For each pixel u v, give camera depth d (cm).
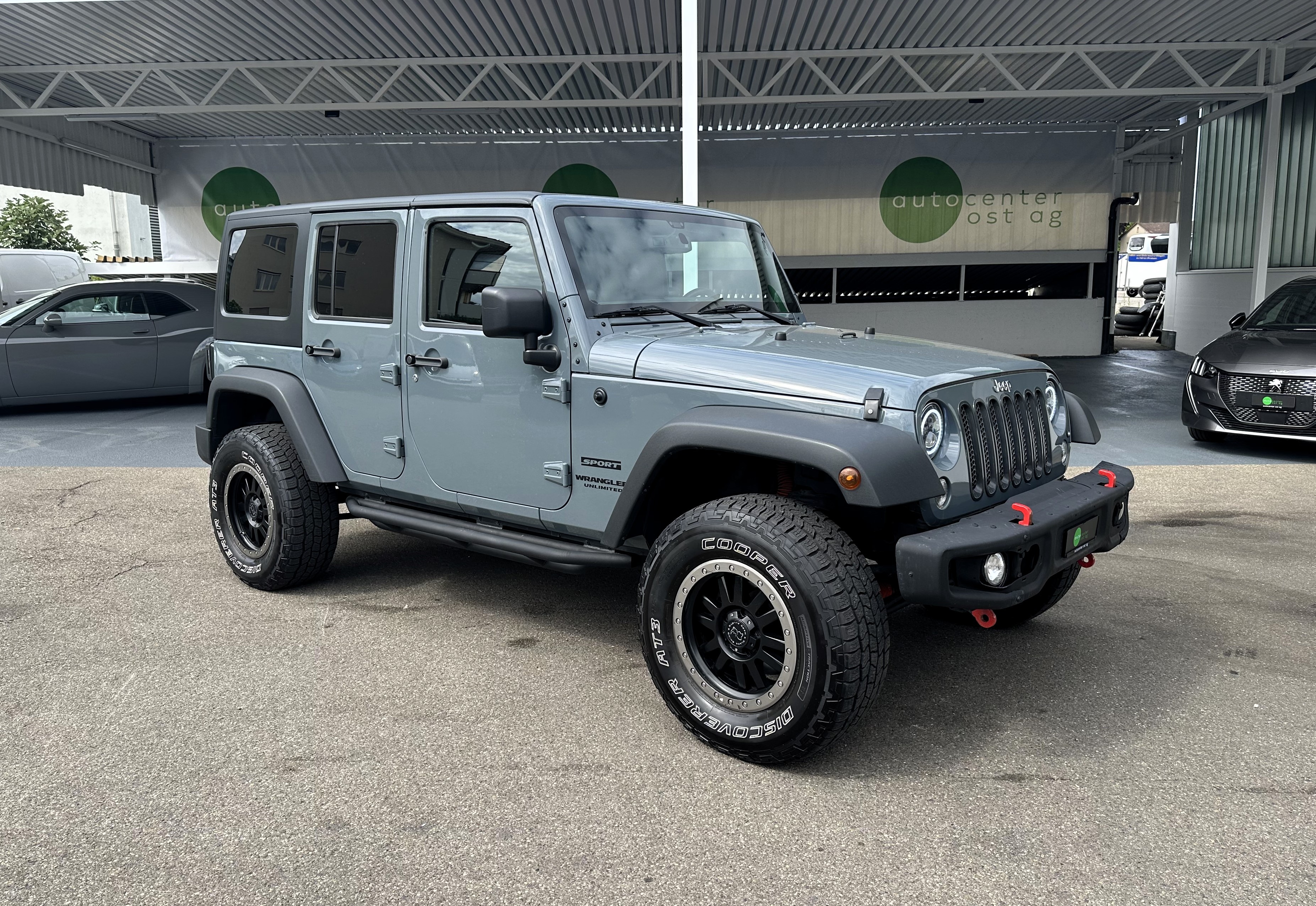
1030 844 238
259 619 406
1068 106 1596
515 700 326
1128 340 2202
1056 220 1764
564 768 278
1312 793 262
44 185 1489
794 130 1733
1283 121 1466
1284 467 712
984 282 1802
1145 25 1145
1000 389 307
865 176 1750
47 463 765
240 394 452
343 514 457
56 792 264
